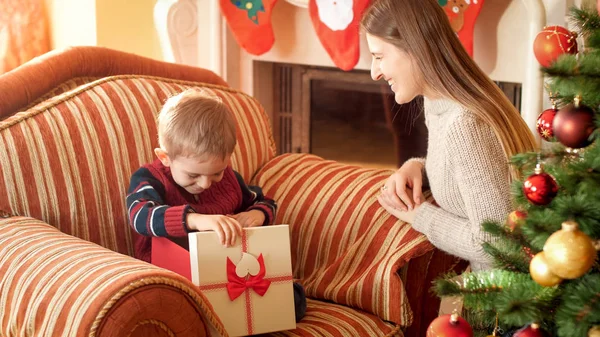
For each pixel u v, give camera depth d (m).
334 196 1.83
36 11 2.82
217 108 1.52
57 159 1.59
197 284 1.39
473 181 1.52
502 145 1.54
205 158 1.48
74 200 1.60
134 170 1.71
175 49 2.71
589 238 1.09
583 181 1.12
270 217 1.70
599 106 1.17
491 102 1.56
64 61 1.83
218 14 2.68
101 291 1.16
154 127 1.78
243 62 2.80
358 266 1.70
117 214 1.66
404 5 1.55
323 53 2.65
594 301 1.08
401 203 1.70
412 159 1.82
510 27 2.25
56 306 1.20
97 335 1.13
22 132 1.58
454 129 1.54
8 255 1.39
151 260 1.59
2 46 2.77
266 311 1.45
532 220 1.16
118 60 1.97
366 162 2.85
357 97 2.79
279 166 1.99
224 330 1.31
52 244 1.39
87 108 1.69
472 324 1.43
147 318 1.19
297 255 1.83
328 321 1.56
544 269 1.12
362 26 1.63
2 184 1.53
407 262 1.64
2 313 1.32
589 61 1.11
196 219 1.45
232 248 1.42
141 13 2.86
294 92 2.91
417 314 1.70
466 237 1.53
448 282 1.25
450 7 2.19
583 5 1.26
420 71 1.57
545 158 1.24
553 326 1.22
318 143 2.93
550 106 2.19
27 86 1.72
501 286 1.25
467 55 1.60
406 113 2.71
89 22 2.71
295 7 2.67
